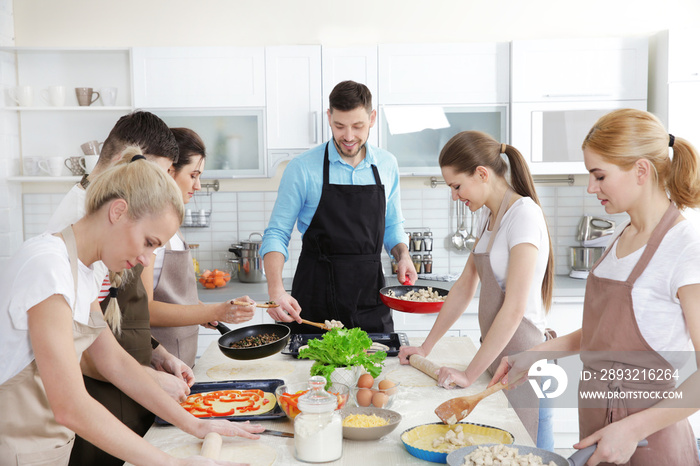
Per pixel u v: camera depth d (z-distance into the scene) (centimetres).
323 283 278
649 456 152
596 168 158
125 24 412
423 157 391
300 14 416
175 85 386
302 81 388
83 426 123
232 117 390
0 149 394
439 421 162
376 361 185
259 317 382
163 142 180
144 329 190
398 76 388
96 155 389
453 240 432
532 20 414
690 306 143
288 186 276
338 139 265
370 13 416
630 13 412
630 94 382
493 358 185
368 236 278
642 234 158
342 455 144
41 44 411
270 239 270
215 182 429
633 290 155
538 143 386
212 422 154
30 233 426
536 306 200
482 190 204
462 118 390
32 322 125
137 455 126
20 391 137
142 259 137
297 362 216
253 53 386
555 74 383
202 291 389
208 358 224
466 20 415
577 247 421
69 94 411
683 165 151
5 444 139
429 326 381
